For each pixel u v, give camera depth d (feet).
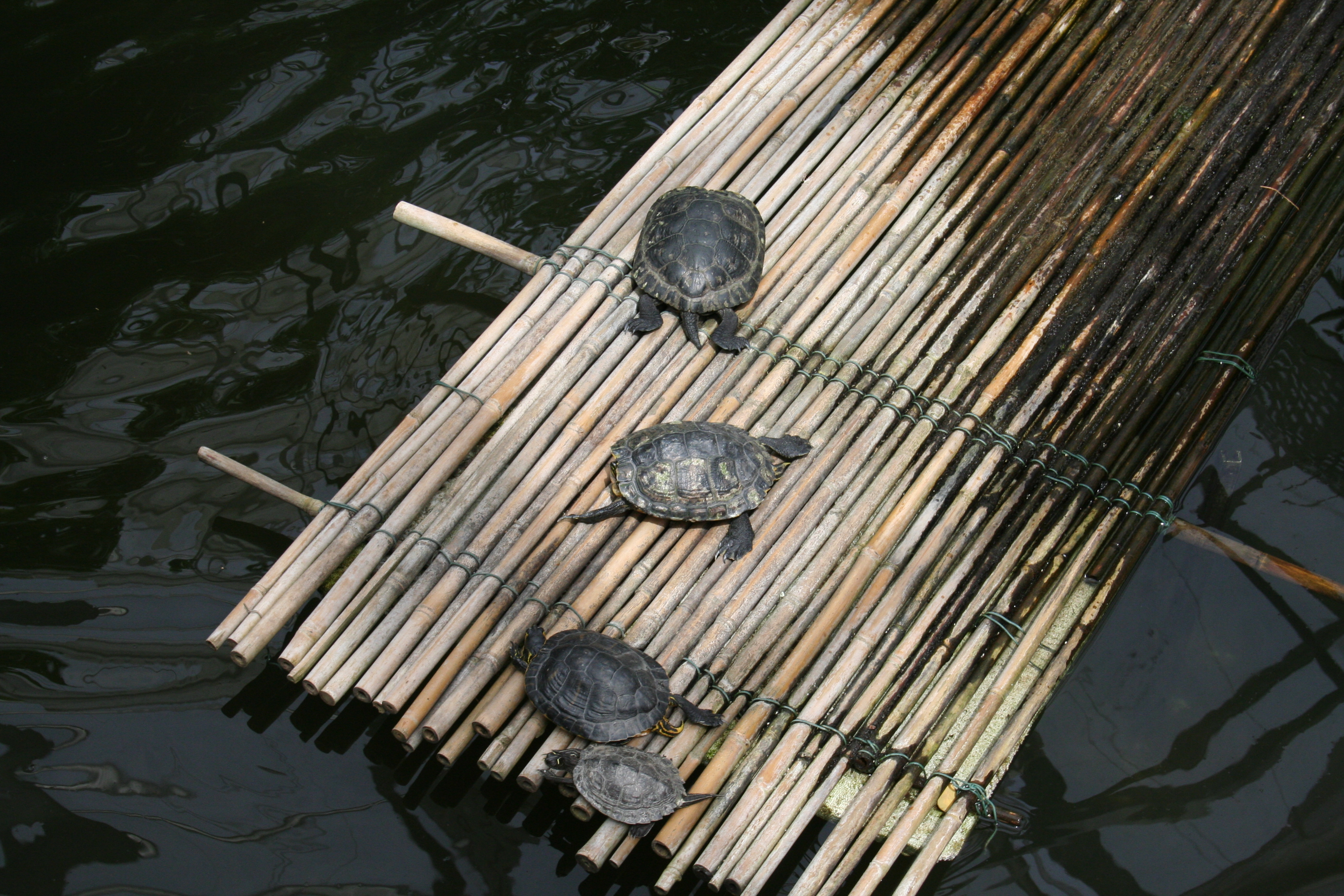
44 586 12.89
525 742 12.29
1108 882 12.25
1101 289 13.69
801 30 14.42
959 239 13.80
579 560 12.71
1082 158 14.07
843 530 12.86
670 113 14.82
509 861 12.28
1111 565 12.92
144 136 14.55
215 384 13.62
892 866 12.33
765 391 13.16
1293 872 12.24
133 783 12.37
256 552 13.09
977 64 14.37
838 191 13.88
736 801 12.25
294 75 14.85
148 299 13.91
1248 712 12.69
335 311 13.93
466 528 12.76
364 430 13.51
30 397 13.52
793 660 12.55
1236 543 13.02
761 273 13.29
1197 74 14.42
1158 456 13.21
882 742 12.46
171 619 12.85
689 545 12.78
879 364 13.39
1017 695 12.69
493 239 13.66
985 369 13.44
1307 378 13.66
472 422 13.03
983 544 12.91
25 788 12.32
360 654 12.44
